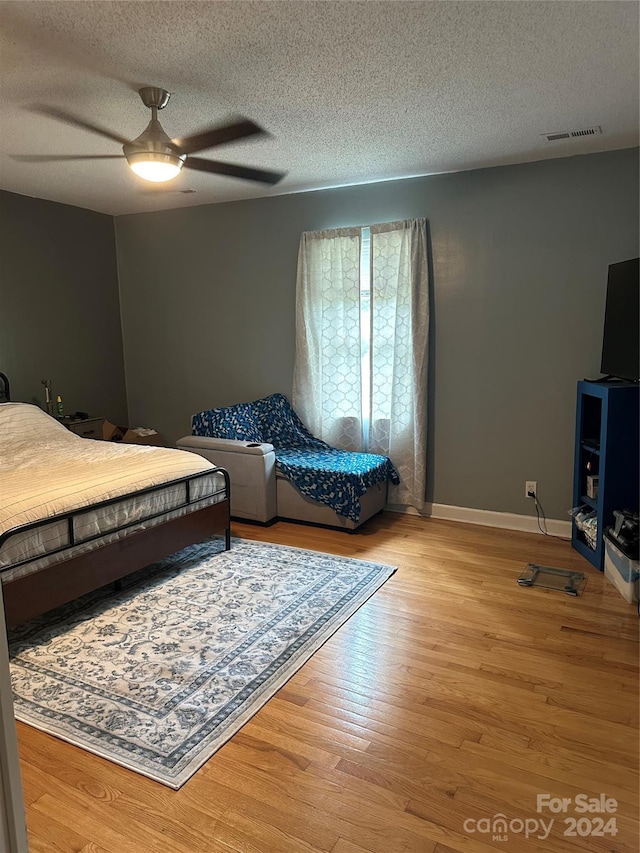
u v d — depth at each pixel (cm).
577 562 351
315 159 371
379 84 258
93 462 333
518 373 398
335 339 454
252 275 495
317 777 183
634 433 319
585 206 365
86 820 167
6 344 468
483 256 399
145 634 268
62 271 508
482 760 190
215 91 263
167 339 549
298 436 471
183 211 519
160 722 208
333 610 291
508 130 318
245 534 407
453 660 248
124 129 312
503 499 415
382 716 212
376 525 423
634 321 305
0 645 104
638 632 269
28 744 198
